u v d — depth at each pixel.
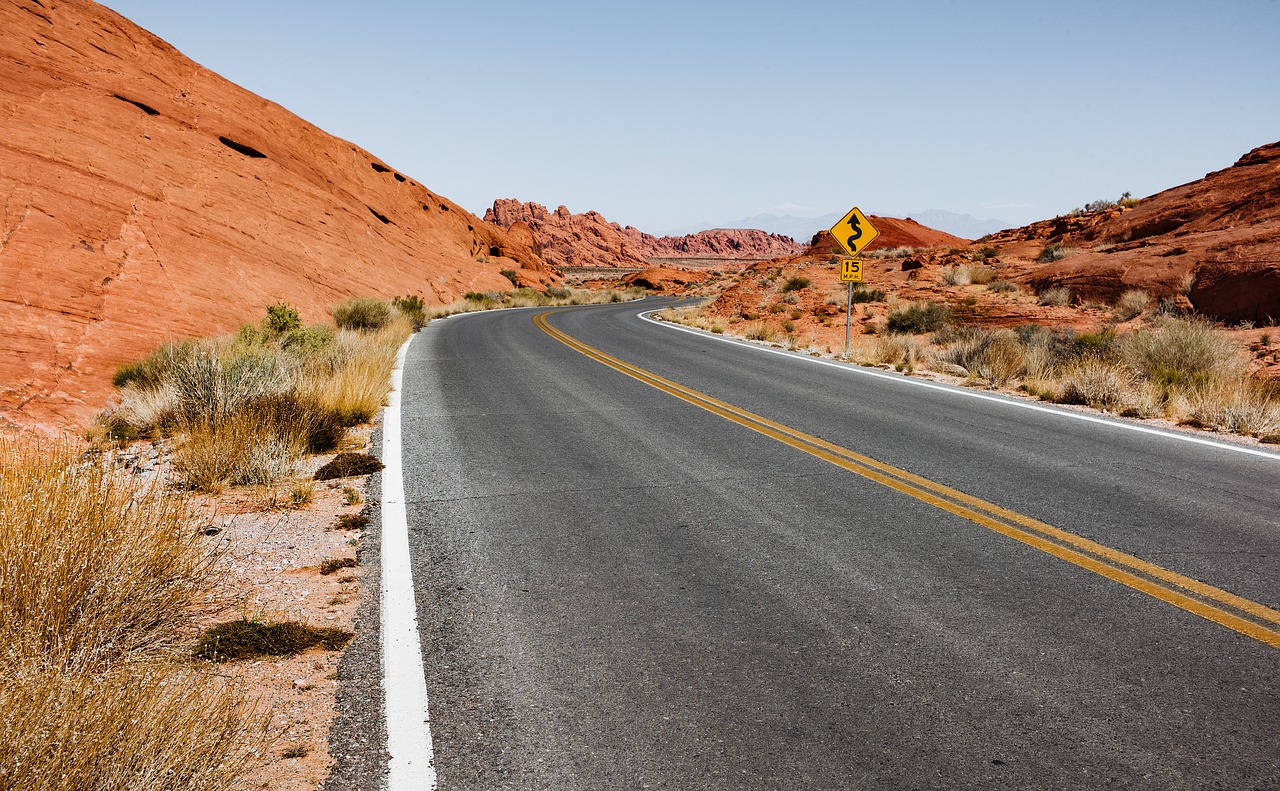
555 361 15.77
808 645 3.63
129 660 3.15
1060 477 6.64
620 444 8.15
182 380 9.05
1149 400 9.86
